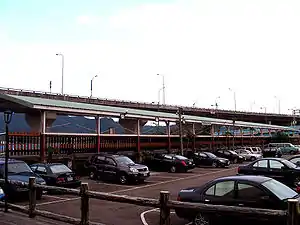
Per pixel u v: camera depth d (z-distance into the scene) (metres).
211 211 6.63
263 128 61.91
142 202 7.48
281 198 8.61
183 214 9.61
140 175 20.33
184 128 39.62
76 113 25.83
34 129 25.25
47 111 23.64
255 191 8.92
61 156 23.33
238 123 51.66
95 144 26.78
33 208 9.77
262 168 17.92
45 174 16.88
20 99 21.91
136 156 28.94
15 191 13.42
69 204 13.95
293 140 72.62
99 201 14.46
